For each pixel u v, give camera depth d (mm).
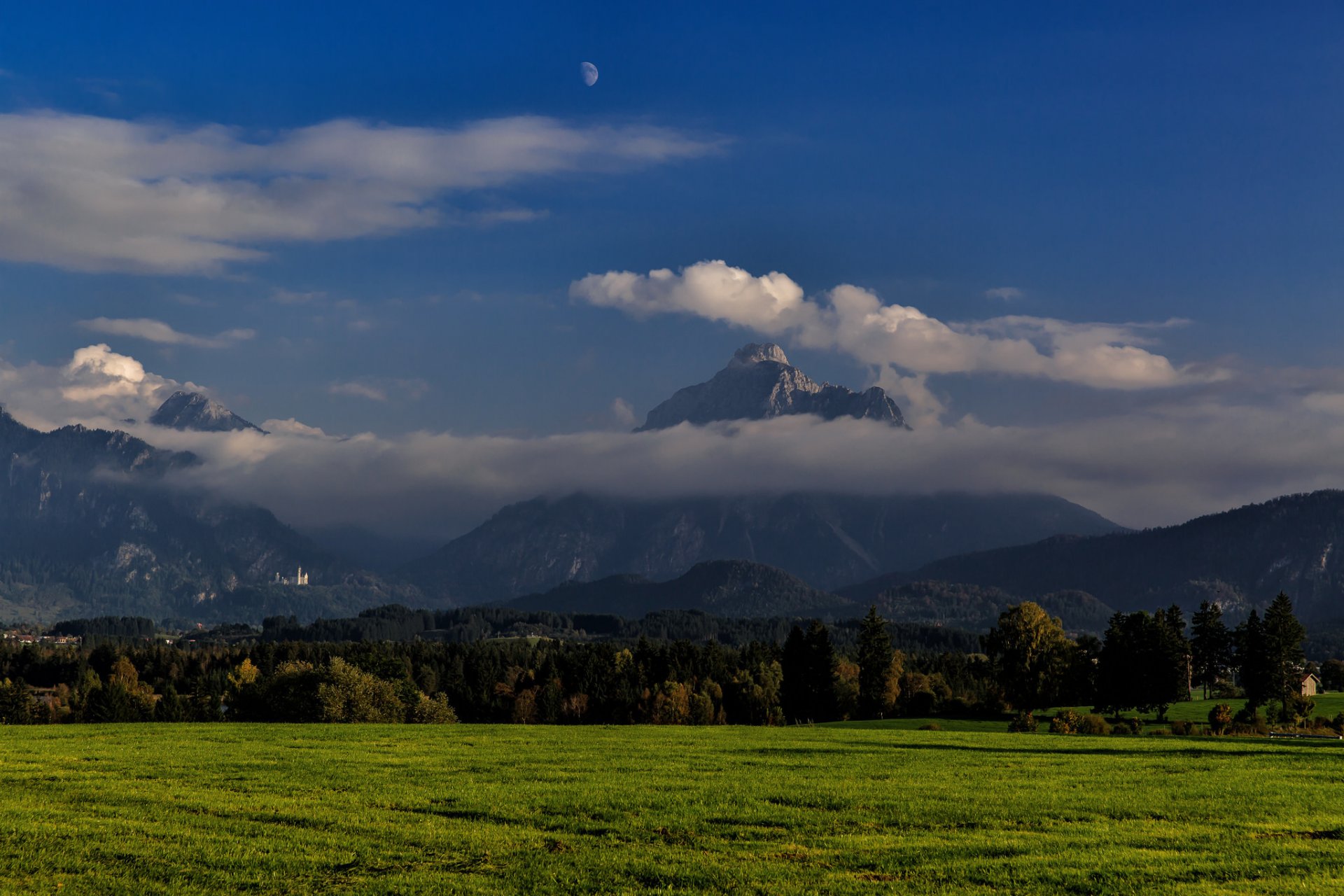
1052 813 40656
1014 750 65188
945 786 47281
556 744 65000
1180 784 48969
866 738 73062
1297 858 33406
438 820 38219
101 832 34906
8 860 31312
